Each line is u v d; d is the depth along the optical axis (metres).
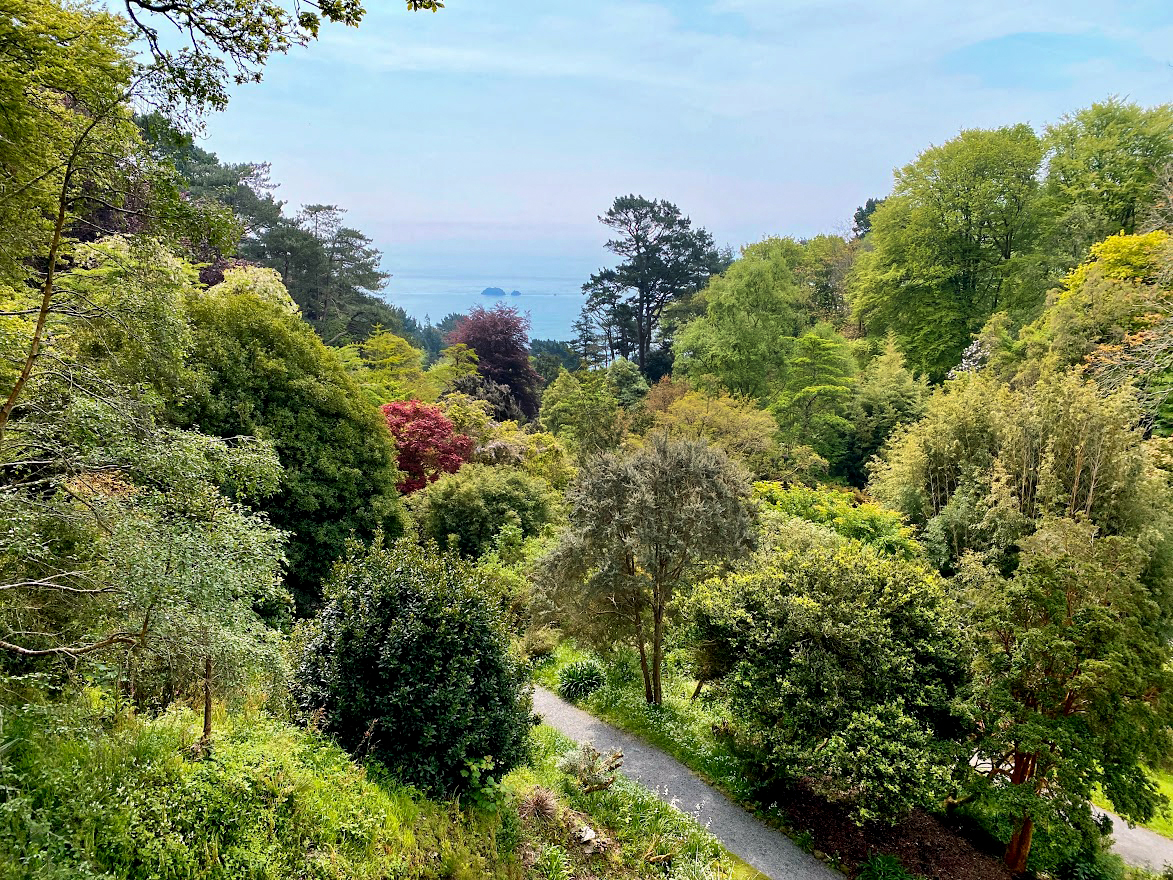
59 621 5.21
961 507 20.34
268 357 12.34
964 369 27.88
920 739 8.23
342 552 12.34
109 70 4.35
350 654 6.62
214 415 11.12
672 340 51.62
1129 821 7.96
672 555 11.55
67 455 4.79
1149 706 8.27
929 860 8.79
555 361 57.00
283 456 12.02
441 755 6.56
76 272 5.07
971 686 8.96
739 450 28.00
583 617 12.32
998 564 18.77
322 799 5.39
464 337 43.25
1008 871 8.84
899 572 9.91
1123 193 28.22
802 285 47.84
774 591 9.82
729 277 37.19
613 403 33.16
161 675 5.72
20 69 4.04
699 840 8.19
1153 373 19.25
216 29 4.48
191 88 4.63
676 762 10.70
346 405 13.30
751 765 10.08
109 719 5.27
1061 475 18.25
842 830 9.16
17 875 3.44
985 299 33.09
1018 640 8.81
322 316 42.31
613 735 11.50
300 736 6.12
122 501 4.89
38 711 4.42
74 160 4.47
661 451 12.36
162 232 4.98
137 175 4.78
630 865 7.22
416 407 21.27
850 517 22.89
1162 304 19.55
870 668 8.92
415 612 6.76
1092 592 8.62
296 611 11.61
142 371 6.06
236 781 4.95
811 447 29.84
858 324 41.62
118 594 4.59
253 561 5.15
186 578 4.45
